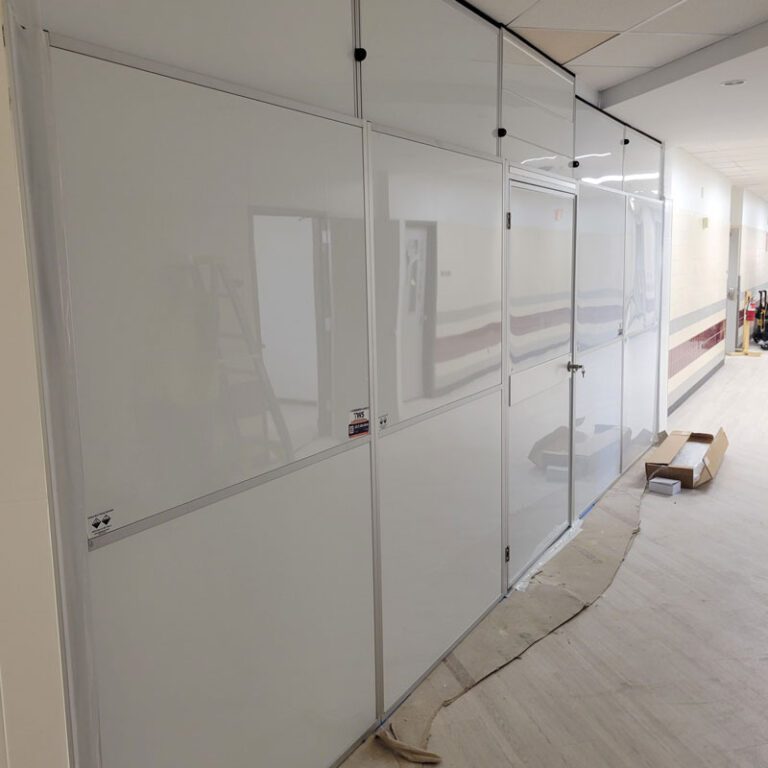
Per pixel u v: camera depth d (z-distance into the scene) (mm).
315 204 1709
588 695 2240
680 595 2891
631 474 4586
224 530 1525
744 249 10680
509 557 2934
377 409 1994
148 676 1384
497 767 1929
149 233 1305
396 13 1997
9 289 784
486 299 2598
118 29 1236
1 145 773
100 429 1241
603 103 3787
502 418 2799
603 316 4035
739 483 4312
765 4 2580
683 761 1938
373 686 2078
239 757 1619
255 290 1551
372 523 2016
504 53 2666
